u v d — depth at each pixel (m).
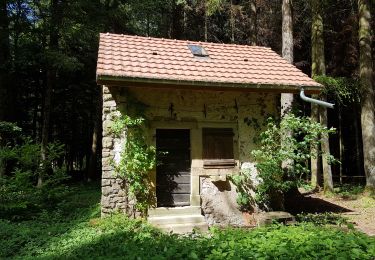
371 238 4.78
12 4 13.86
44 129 13.98
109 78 7.17
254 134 8.69
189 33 20.77
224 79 7.95
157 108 8.20
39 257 5.55
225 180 8.44
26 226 7.34
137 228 6.95
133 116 7.96
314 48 13.12
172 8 19.80
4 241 6.31
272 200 8.62
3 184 8.79
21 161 9.25
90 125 22.86
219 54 9.90
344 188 13.57
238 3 19.22
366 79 12.22
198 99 8.48
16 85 17.23
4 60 13.75
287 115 9.05
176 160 8.33
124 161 7.70
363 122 12.20
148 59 8.58
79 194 12.92
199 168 8.35
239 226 8.02
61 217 8.38
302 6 16.75
